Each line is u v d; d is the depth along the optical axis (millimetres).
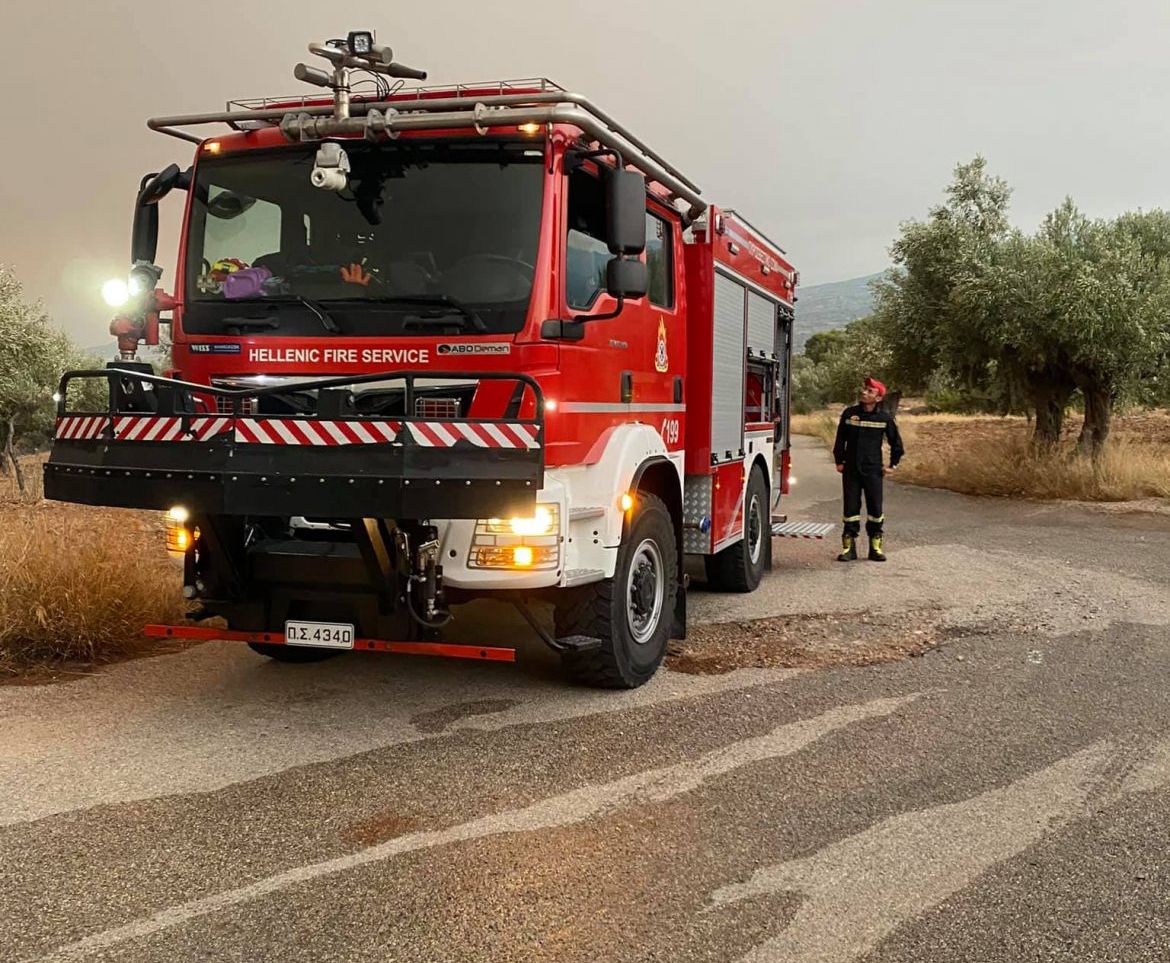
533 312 4789
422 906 3273
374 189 5082
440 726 5086
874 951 3025
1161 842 3766
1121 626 7234
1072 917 3225
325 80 4996
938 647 6684
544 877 3477
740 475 8156
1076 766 4531
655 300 6363
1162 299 15414
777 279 9516
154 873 3492
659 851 3682
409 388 4539
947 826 3902
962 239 17156
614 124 5270
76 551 6793
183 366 5328
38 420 16719
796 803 4125
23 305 14758
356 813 4008
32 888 3381
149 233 5777
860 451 10219
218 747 4766
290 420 4551
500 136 4961
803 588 8820
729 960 2975
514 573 4727
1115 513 13961
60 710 5328
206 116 5312
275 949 3014
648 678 5914
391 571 4789
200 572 5121
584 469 5207
